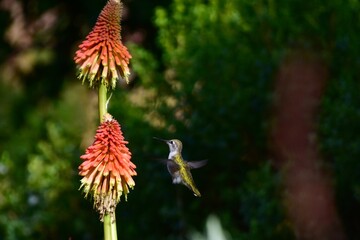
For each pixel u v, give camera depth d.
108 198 7.09
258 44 16.22
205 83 15.88
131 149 16.05
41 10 26.62
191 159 15.79
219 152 15.73
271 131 15.30
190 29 16.59
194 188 9.88
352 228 14.52
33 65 27.08
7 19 26.86
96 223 16.95
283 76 15.48
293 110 15.27
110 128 7.06
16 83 27.20
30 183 17.47
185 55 16.22
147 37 24.17
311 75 15.42
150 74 16.56
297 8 16.06
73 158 17.44
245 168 15.87
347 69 15.09
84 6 26.23
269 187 14.16
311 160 14.60
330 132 14.40
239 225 15.47
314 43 15.70
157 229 16.12
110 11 7.09
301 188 14.27
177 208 15.63
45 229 17.09
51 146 18.42
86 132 19.28
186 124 15.95
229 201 15.49
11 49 27.09
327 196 14.27
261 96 15.53
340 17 15.55
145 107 16.42
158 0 24.00
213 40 16.14
